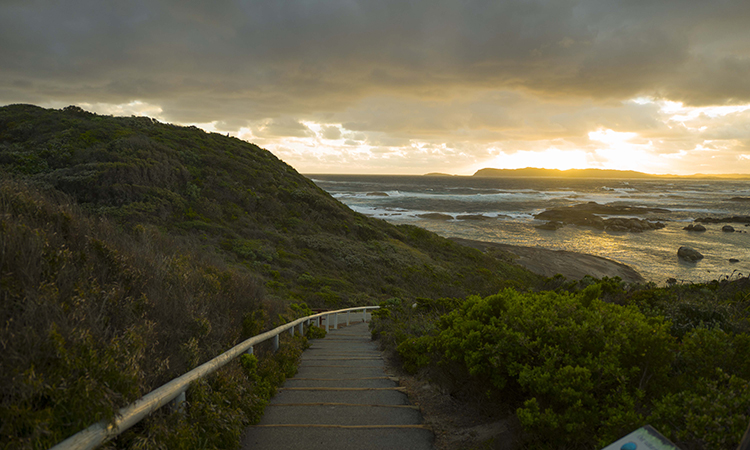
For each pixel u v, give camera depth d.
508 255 37.16
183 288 4.39
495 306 4.36
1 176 3.52
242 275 7.21
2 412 1.88
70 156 26.83
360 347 8.59
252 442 3.35
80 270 3.14
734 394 2.29
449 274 27.89
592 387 2.77
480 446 3.15
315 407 4.22
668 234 52.31
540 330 3.44
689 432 2.26
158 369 2.96
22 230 2.82
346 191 122.00
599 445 2.44
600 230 55.75
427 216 68.50
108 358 2.46
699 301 4.71
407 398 4.57
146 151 28.94
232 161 35.12
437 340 4.65
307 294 19.25
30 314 2.34
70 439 1.98
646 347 2.97
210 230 24.88
